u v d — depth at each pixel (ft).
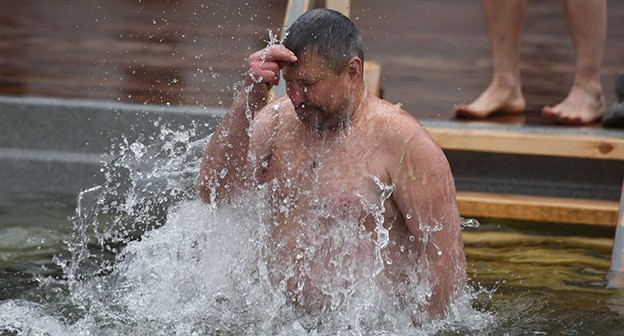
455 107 41.98
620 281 27.45
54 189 38.40
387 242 22.77
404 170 22.39
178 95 43.70
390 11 69.41
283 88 29.32
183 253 25.46
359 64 22.33
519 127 37.60
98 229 31.45
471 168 36.63
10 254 28.91
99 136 38.96
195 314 23.36
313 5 32.35
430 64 53.72
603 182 35.83
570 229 33.45
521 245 31.35
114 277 26.12
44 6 67.67
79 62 51.34
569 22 39.45
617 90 38.81
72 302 24.53
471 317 23.80
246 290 23.99
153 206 31.99
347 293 22.97
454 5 72.64
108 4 68.64
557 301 25.50
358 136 22.79
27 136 39.19
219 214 24.22
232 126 22.71
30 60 51.52
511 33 40.42
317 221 23.04
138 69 49.73
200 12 66.08
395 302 23.03
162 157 34.19
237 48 55.26
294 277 23.26
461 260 22.81
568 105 39.34
